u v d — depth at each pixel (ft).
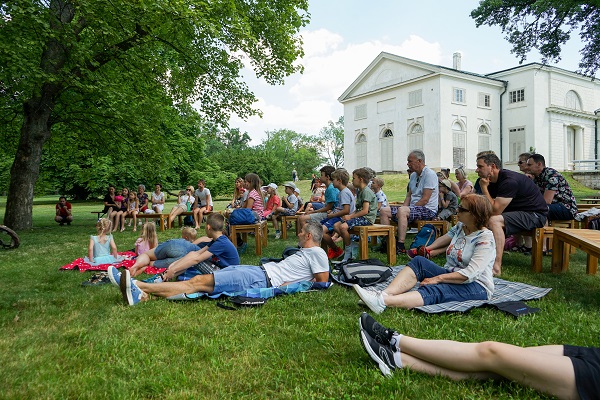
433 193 22.22
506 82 118.62
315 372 8.32
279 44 47.06
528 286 14.61
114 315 11.96
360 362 8.71
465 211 12.91
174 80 45.57
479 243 12.75
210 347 9.50
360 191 21.40
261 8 45.29
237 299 13.15
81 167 84.43
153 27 35.91
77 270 19.48
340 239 22.65
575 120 123.13
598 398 6.63
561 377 6.82
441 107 108.37
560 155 119.65
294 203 35.42
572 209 22.61
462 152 112.37
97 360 8.93
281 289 14.15
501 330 10.36
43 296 14.20
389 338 8.37
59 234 35.73
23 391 7.46
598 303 13.29
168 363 8.82
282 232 30.99
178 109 48.80
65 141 48.37
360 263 16.28
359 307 12.68
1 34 30.04
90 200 107.96
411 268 13.05
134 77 39.04
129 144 45.29
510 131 118.73
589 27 53.42
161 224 38.45
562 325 10.87
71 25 33.76
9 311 12.54
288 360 8.88
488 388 7.41
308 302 13.25
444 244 18.04
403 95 116.47
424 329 10.65
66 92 40.57
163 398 7.43
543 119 115.96
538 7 49.57
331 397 7.35
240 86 49.37
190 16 33.63
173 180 89.04
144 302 13.26
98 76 36.35
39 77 30.58
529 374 7.07
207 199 39.60
